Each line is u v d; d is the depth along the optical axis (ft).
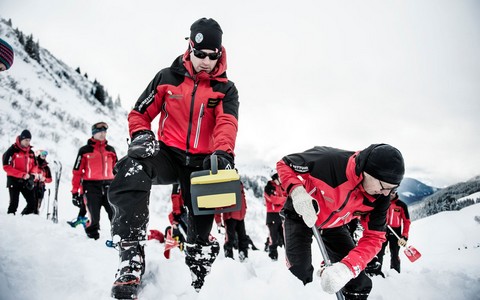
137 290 6.59
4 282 6.45
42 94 131.54
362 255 7.71
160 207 54.80
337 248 9.36
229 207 6.56
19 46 186.29
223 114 7.77
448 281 12.47
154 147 6.99
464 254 25.04
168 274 7.47
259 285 7.89
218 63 7.89
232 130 7.59
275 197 21.99
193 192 6.43
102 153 18.35
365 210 8.27
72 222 21.49
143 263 7.07
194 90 7.77
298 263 8.93
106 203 18.52
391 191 7.55
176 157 7.98
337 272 7.25
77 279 7.19
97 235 17.79
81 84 213.05
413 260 15.93
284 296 7.77
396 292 11.17
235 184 6.46
